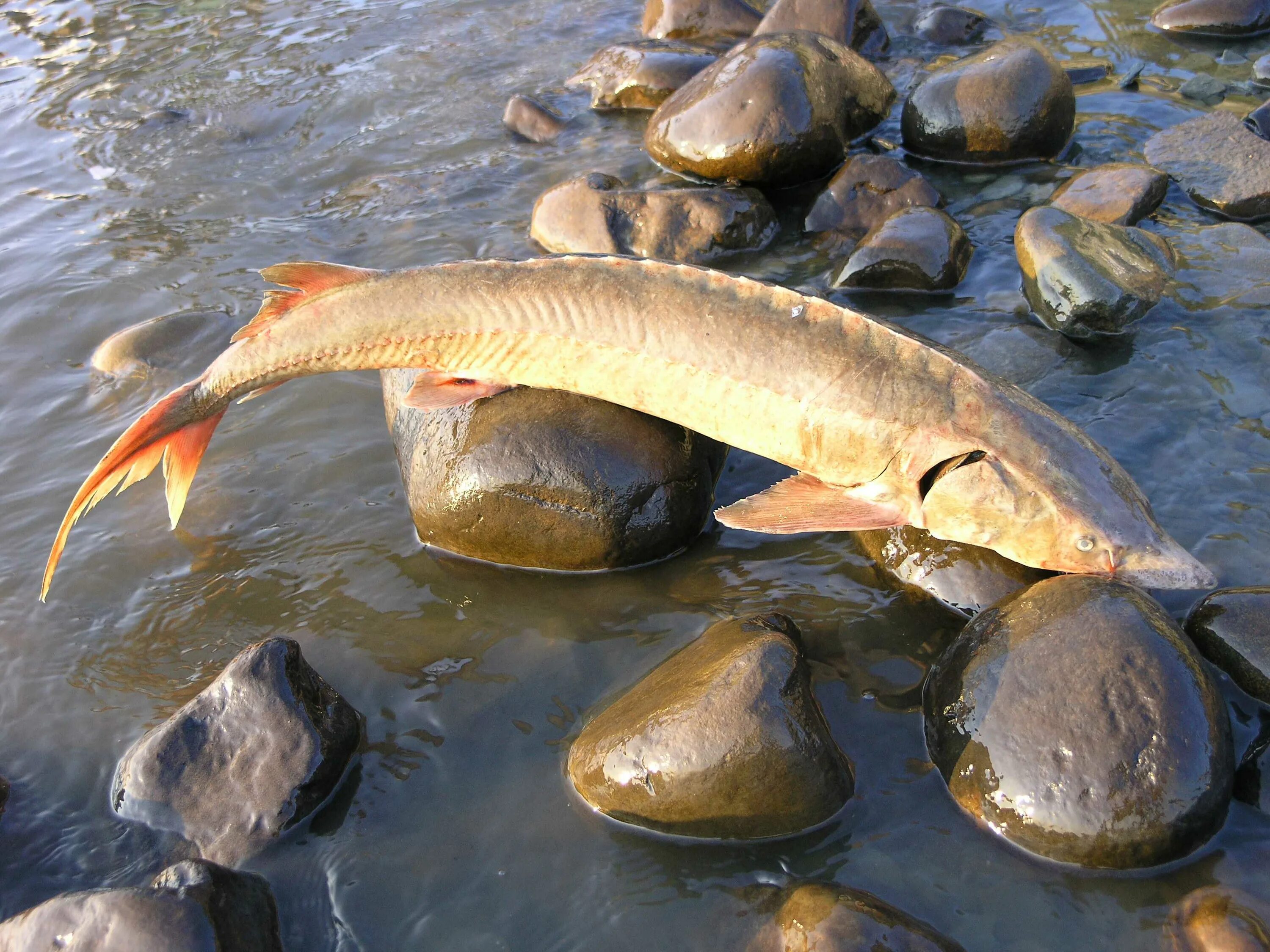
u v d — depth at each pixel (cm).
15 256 202
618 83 237
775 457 129
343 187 219
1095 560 117
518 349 135
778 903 101
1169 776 100
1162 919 97
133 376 171
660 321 130
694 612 128
